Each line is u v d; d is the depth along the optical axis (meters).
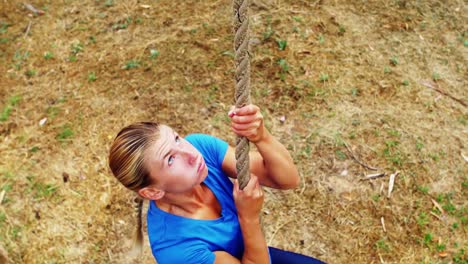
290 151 3.99
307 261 2.42
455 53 4.69
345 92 4.36
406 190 3.76
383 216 3.64
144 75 4.55
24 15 5.16
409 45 4.74
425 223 3.59
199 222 1.92
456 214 3.63
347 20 4.93
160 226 1.94
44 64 4.72
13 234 3.67
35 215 3.76
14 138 4.20
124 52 4.76
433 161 3.91
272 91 4.38
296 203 3.73
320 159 3.95
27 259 3.56
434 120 4.17
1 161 4.05
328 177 3.85
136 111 4.32
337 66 4.55
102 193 3.85
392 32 4.85
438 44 4.76
